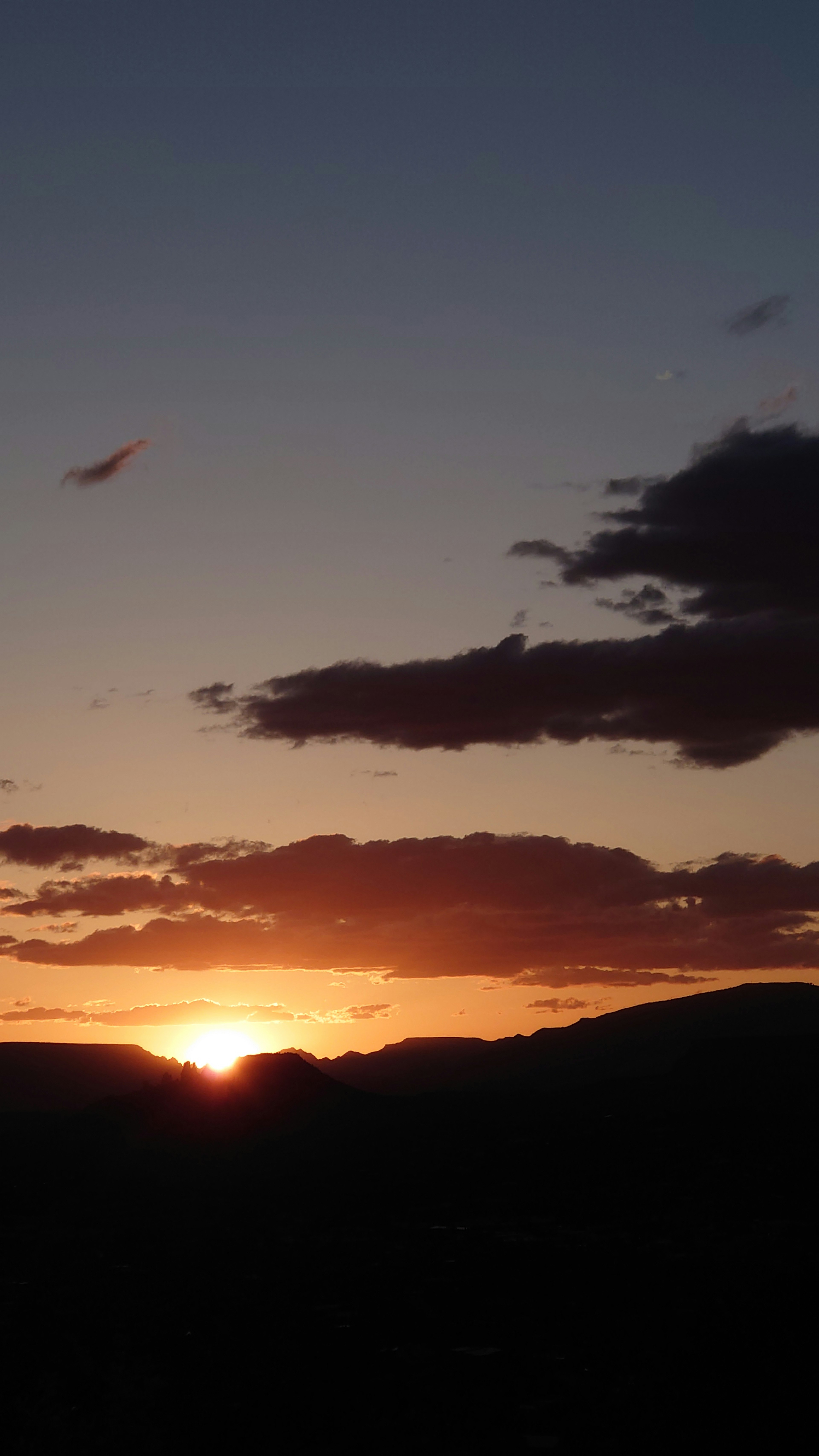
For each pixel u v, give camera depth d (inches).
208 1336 3235.7
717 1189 6422.2
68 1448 2240.4
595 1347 2987.2
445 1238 5064.0
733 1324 2822.3
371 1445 2325.3
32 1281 4254.4
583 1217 5718.5
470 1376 2768.2
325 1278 4092.0
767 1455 2153.1
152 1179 7854.3
